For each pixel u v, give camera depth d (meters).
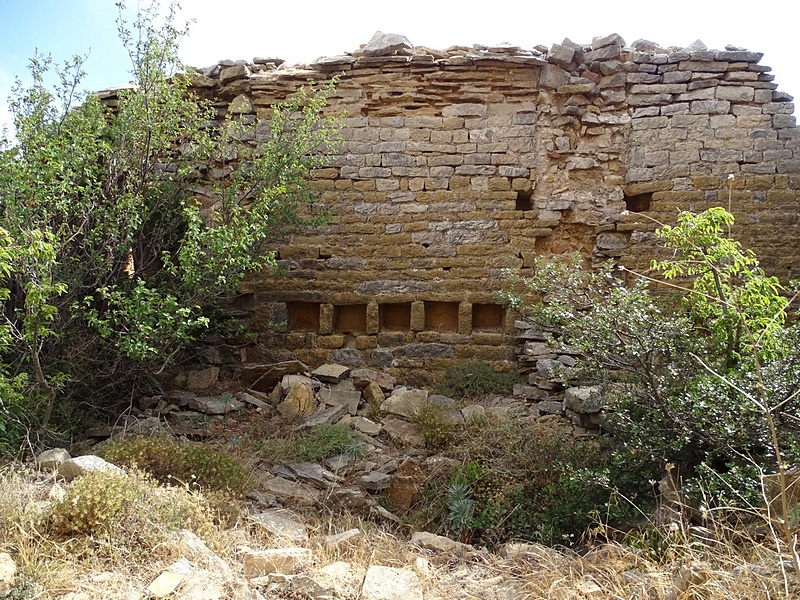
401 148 9.46
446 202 9.36
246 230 7.27
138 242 8.00
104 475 4.59
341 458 6.84
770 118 8.95
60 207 6.57
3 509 4.33
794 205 8.80
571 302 7.00
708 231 5.90
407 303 9.43
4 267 5.75
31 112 7.41
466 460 6.70
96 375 7.61
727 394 5.16
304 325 9.70
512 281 8.60
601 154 9.24
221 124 9.73
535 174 9.28
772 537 3.87
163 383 8.70
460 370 8.89
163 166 8.70
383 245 9.41
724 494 4.70
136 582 3.78
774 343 5.32
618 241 9.15
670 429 5.45
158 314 6.96
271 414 8.05
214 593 3.67
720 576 3.74
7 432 6.04
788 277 8.73
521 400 8.34
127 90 8.01
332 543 4.81
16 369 6.73
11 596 3.44
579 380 6.66
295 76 9.73
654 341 5.63
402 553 4.88
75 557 3.91
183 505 4.68
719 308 5.93
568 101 9.30
